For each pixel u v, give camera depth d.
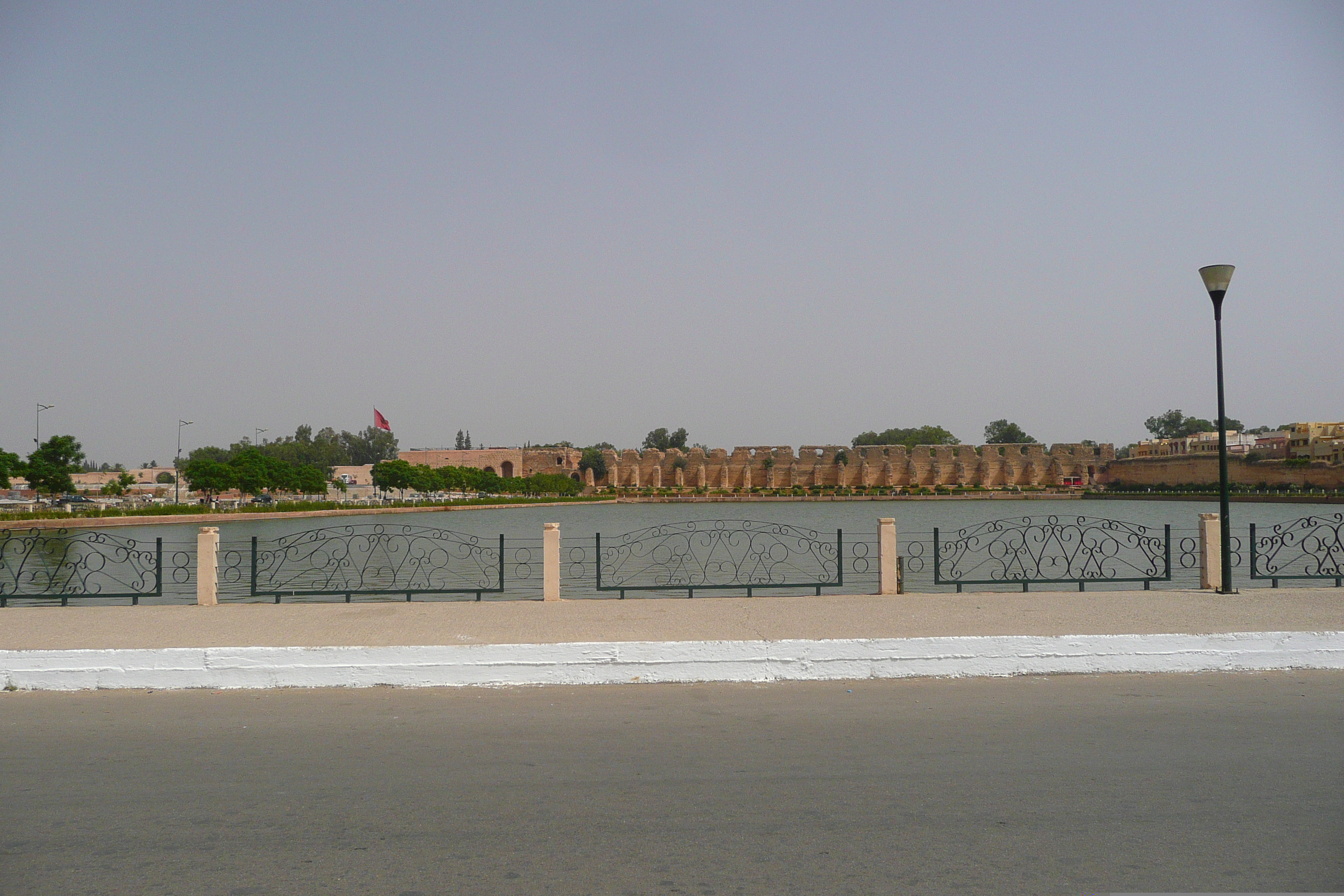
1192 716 6.44
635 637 8.58
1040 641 7.89
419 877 3.95
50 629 9.27
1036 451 112.31
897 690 7.29
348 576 20.30
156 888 3.86
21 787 5.09
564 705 6.89
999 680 7.66
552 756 5.58
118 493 72.19
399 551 28.66
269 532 43.19
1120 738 5.89
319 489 74.88
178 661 7.53
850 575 19.36
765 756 5.55
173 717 6.59
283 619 9.95
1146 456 107.69
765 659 7.71
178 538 36.56
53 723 6.45
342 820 4.57
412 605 11.06
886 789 4.97
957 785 5.04
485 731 6.16
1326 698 6.95
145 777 5.24
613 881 3.90
